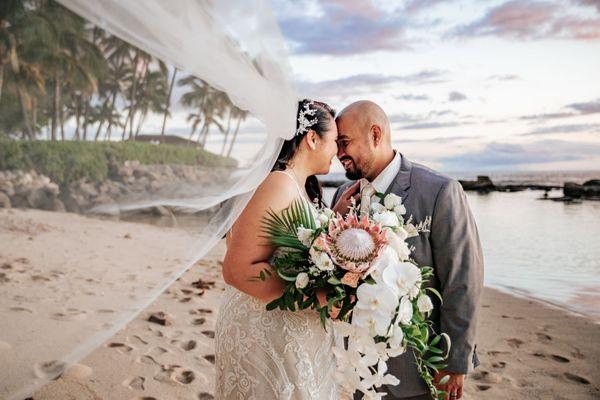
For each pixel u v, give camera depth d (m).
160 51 1.41
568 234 13.92
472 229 2.16
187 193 1.52
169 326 4.25
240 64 1.67
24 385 1.44
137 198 1.42
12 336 1.42
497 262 9.92
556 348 4.43
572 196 29.72
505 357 4.20
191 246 1.64
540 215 19.44
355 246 1.68
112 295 1.51
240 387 1.88
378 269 1.68
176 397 2.93
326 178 53.28
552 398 3.39
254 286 1.82
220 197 1.60
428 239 2.12
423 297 1.76
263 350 1.86
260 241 1.83
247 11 1.71
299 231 1.79
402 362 2.16
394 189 2.22
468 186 41.56
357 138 2.26
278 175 1.88
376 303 1.64
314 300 1.75
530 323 5.27
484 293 6.90
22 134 1.24
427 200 2.13
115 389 2.95
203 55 1.49
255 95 1.66
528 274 8.61
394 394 2.17
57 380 2.97
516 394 3.45
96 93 1.32
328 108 2.11
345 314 1.74
